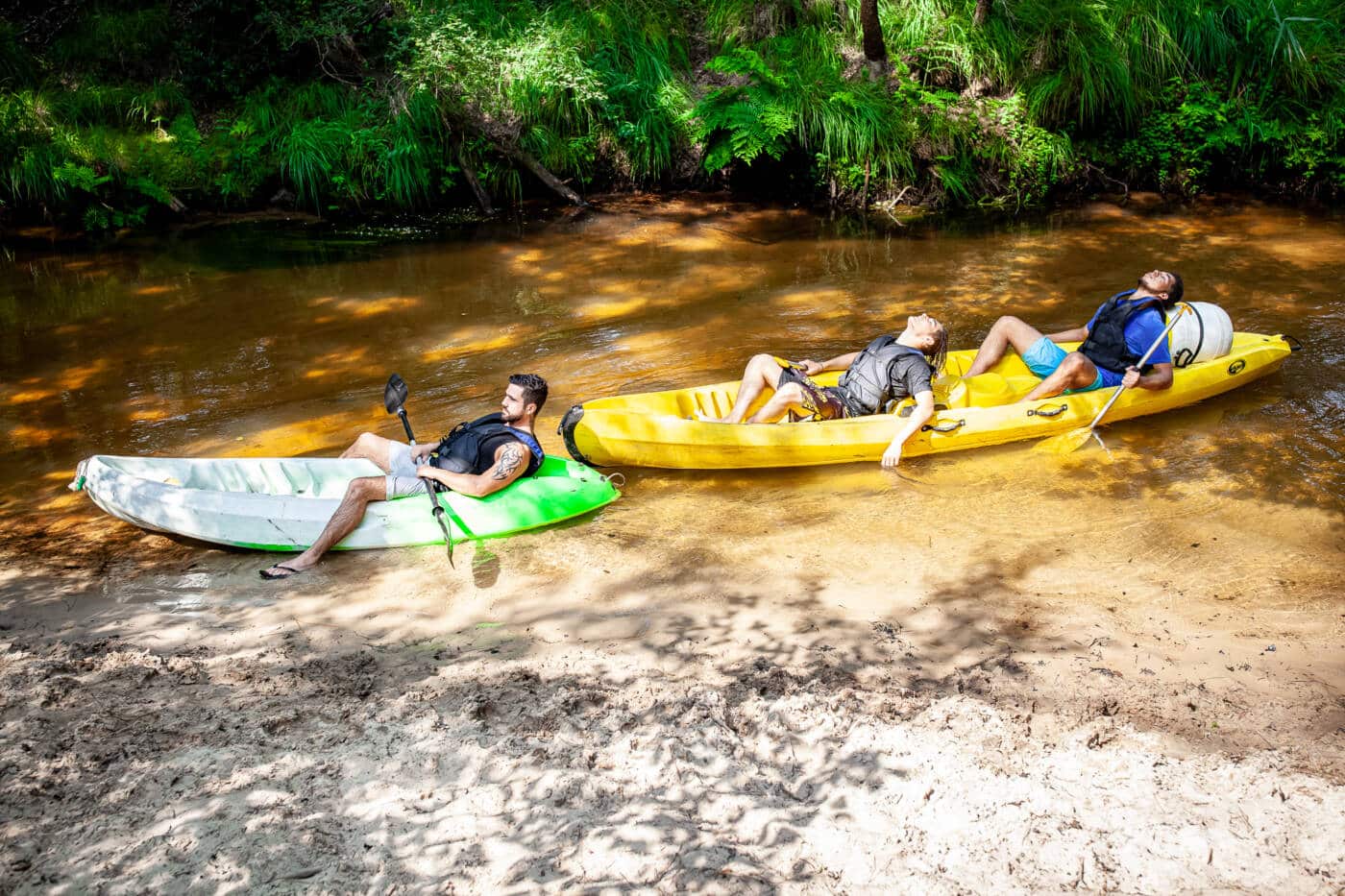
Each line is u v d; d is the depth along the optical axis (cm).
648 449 606
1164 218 1120
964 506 564
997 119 1174
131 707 389
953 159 1179
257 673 416
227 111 1201
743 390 639
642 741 371
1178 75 1223
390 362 771
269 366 766
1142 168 1218
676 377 739
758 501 574
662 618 463
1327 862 311
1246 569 497
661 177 1221
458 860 313
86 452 636
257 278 961
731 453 600
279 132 1159
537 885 303
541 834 324
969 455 625
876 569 504
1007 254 1008
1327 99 1214
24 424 675
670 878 306
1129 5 1223
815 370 664
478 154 1162
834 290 913
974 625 455
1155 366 654
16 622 455
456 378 741
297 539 521
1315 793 341
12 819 325
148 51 1217
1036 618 461
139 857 311
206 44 1214
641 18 1245
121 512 524
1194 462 607
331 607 473
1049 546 522
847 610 469
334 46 1199
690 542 533
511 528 538
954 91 1217
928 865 312
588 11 1229
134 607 471
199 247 1048
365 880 304
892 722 383
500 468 535
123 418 683
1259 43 1229
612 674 418
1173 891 302
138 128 1155
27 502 575
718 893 301
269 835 321
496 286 937
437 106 1120
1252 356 696
